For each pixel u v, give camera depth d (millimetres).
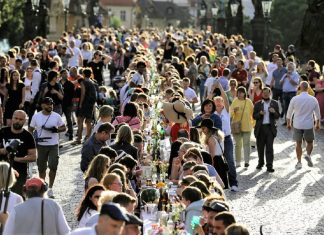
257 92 47906
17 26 123750
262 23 90688
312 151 48719
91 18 178000
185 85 53094
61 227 21891
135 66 60594
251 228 31391
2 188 23984
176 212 23953
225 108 40469
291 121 44312
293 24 168750
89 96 50500
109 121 34062
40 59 67250
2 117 45312
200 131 34812
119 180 22797
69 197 36406
